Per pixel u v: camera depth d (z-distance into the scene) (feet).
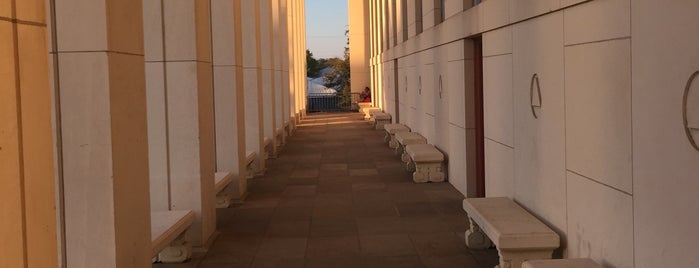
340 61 176.96
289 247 26.22
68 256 17.52
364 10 137.69
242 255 25.18
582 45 18.65
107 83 17.13
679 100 13.53
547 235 19.67
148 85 26.63
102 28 17.07
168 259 24.31
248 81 46.19
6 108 9.88
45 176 11.09
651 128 14.75
